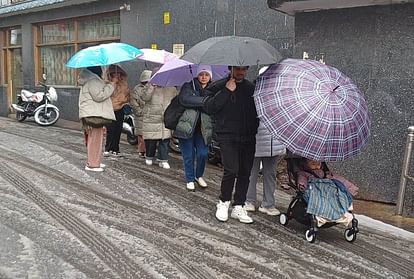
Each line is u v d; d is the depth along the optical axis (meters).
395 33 6.54
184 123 6.54
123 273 4.04
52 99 13.62
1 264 4.05
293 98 4.59
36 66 16.12
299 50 7.37
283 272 4.24
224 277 4.07
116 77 8.59
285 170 7.43
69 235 4.83
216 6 10.05
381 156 6.73
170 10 11.27
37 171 7.44
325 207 4.91
